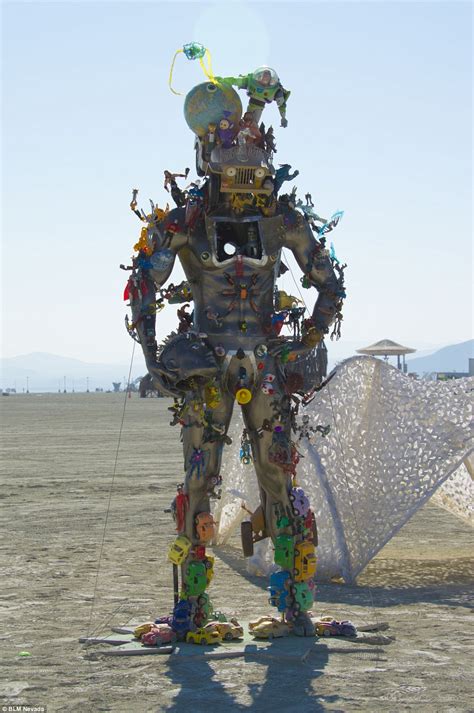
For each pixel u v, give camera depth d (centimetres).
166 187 809
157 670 706
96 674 697
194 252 795
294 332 818
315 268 817
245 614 912
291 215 815
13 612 925
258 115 823
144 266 781
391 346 4616
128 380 805
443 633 823
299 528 805
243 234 812
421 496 1101
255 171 791
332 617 867
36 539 1427
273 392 800
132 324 795
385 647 772
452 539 1467
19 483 2281
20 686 667
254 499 1280
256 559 1144
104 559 1247
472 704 618
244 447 831
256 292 801
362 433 1165
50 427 5412
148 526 1563
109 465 2803
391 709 608
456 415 1152
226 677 686
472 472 1284
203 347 781
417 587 1061
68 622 878
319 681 674
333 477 1134
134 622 859
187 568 793
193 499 797
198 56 818
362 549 1088
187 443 800
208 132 805
